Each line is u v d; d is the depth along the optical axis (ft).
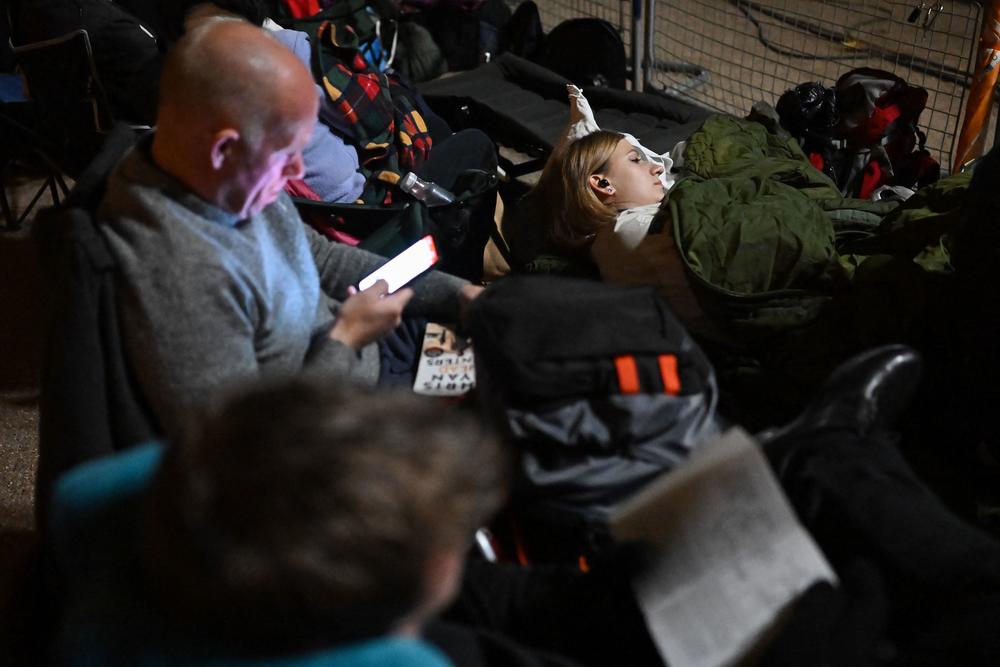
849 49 13.64
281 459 2.24
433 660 2.48
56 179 11.09
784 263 6.70
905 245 6.84
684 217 6.89
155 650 2.43
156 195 4.72
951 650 3.84
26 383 8.38
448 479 2.31
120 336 4.64
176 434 2.51
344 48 8.34
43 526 4.23
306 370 5.16
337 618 2.27
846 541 4.29
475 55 12.80
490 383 4.94
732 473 3.85
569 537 4.83
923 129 12.09
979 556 4.02
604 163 7.79
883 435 4.81
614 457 4.80
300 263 5.48
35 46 8.16
